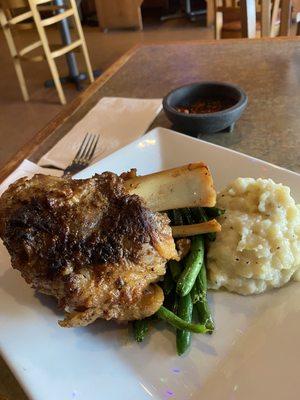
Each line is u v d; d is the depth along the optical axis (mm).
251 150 388
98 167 343
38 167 391
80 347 235
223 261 261
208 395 212
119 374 224
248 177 318
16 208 242
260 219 263
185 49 629
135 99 488
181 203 269
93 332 244
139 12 1604
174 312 246
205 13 1659
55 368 221
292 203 268
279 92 481
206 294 259
